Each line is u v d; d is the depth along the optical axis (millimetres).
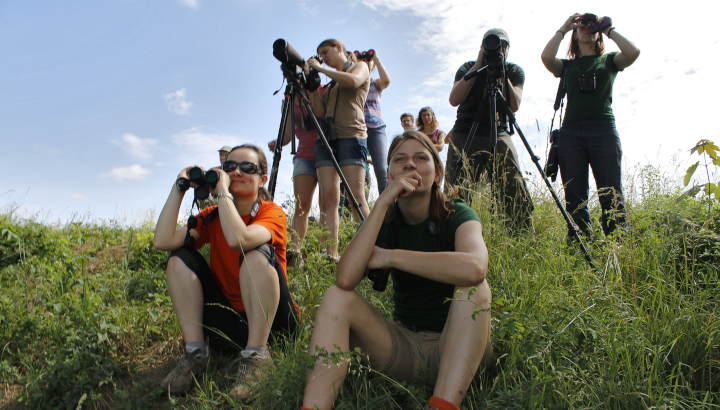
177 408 1871
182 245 2225
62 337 2352
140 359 2357
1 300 2707
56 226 5188
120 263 3807
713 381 1689
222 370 2209
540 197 3525
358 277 1761
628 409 1563
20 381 2072
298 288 2816
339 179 3500
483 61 3391
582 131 3492
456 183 3225
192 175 2195
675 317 1935
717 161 2326
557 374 1639
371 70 4504
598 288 2102
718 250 2344
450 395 1529
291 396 1719
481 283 1705
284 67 3107
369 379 1837
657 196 3221
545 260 2641
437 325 1920
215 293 2229
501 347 1992
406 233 2016
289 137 3924
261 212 2385
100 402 2014
